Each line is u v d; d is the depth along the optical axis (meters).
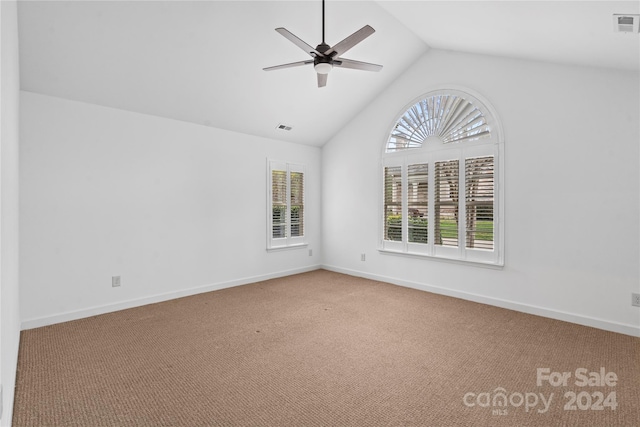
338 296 4.51
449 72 4.46
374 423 1.94
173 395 2.21
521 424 1.92
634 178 3.17
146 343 3.02
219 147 4.83
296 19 3.53
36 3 2.64
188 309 3.96
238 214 5.07
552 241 3.65
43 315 3.41
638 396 2.19
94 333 3.23
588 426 1.91
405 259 5.02
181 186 4.44
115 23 3.00
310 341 3.07
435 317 3.69
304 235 6.01
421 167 4.82
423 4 3.29
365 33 2.60
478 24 3.27
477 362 2.67
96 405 2.10
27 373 2.47
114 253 3.88
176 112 4.26
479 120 4.21
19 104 3.20
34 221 3.35
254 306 4.08
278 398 2.18
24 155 3.29
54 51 3.04
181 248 4.46
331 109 5.25
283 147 5.66
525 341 3.05
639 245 3.16
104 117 3.79
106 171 3.80
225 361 2.69
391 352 2.85
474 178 4.26
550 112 3.64
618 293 3.27
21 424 1.92
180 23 3.19
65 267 3.54
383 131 5.26
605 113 3.30
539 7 2.51
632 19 2.23
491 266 4.10
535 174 3.75
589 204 3.41
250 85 4.23
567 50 3.15
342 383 2.37
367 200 5.52
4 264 1.66
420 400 2.16
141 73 3.56
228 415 2.01
